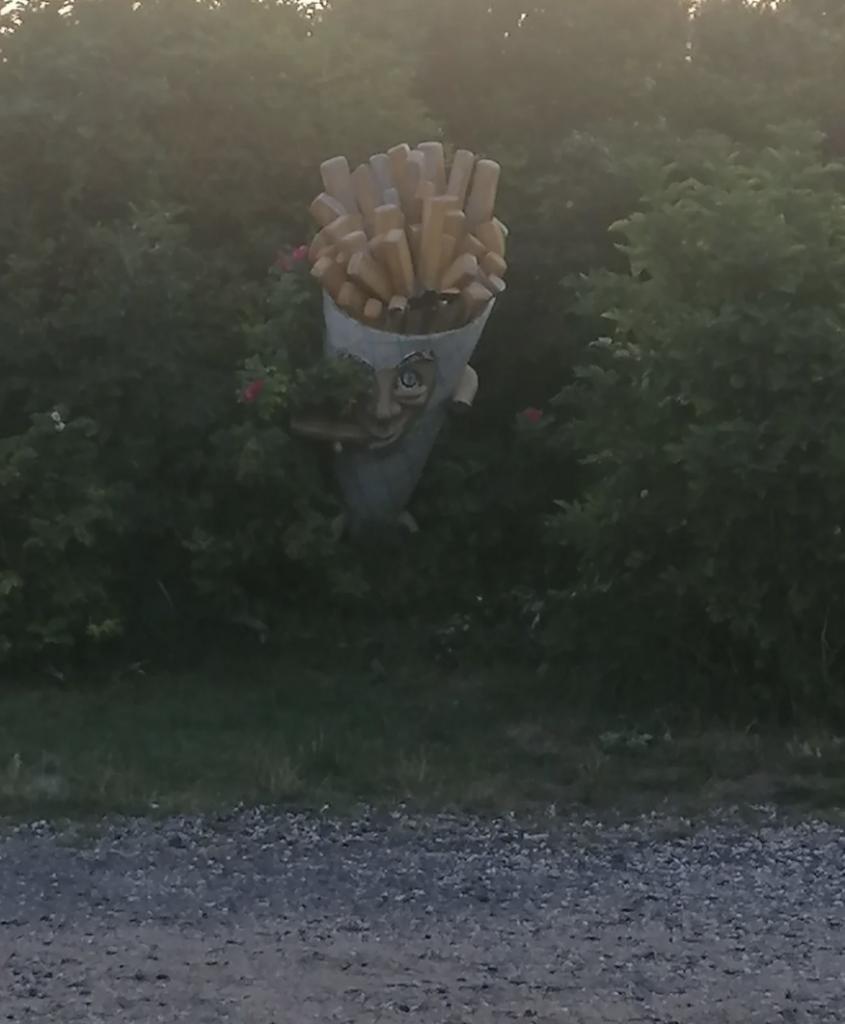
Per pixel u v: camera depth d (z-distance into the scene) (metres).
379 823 7.33
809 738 8.54
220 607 10.87
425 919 5.88
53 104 10.77
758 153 11.77
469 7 13.00
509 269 12.22
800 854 6.81
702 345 8.25
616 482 8.82
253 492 10.62
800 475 8.21
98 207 11.16
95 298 10.58
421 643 10.91
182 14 11.34
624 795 7.76
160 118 11.22
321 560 10.73
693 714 8.98
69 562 10.12
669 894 6.21
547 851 6.88
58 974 5.23
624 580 9.01
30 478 9.91
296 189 11.80
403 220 10.42
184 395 10.73
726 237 8.23
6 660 10.09
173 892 6.23
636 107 12.79
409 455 10.84
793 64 13.04
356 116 11.63
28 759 8.34
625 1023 4.80
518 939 5.62
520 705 9.61
